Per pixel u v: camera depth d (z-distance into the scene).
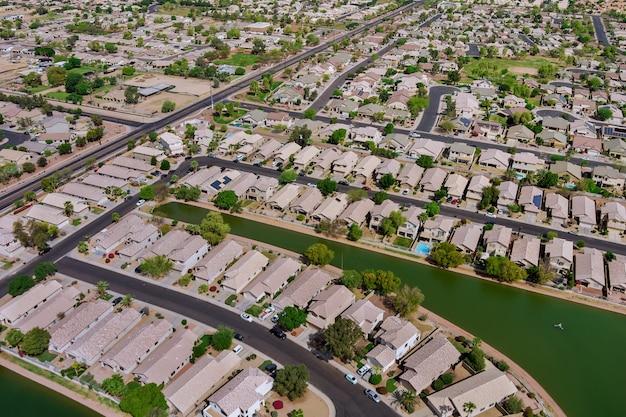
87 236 139.62
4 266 128.88
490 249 133.50
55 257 132.62
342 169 175.00
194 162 175.50
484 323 112.38
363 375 96.44
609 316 114.69
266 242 140.62
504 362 98.75
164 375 94.00
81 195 157.75
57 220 144.50
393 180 164.88
